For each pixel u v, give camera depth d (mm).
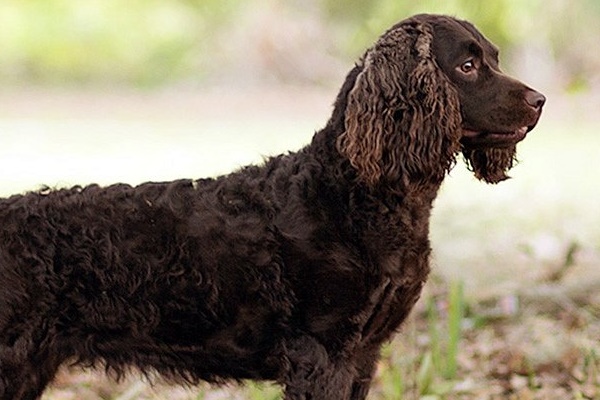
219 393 10953
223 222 8523
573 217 19000
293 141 32938
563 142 31984
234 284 8484
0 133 38406
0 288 8156
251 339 8594
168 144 34625
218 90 50500
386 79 8469
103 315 8383
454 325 10883
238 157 30109
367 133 8367
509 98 8609
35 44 51781
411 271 8719
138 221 8484
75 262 8305
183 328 8539
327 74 49875
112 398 10984
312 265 8453
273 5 50906
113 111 45531
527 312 12602
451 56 8625
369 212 8523
